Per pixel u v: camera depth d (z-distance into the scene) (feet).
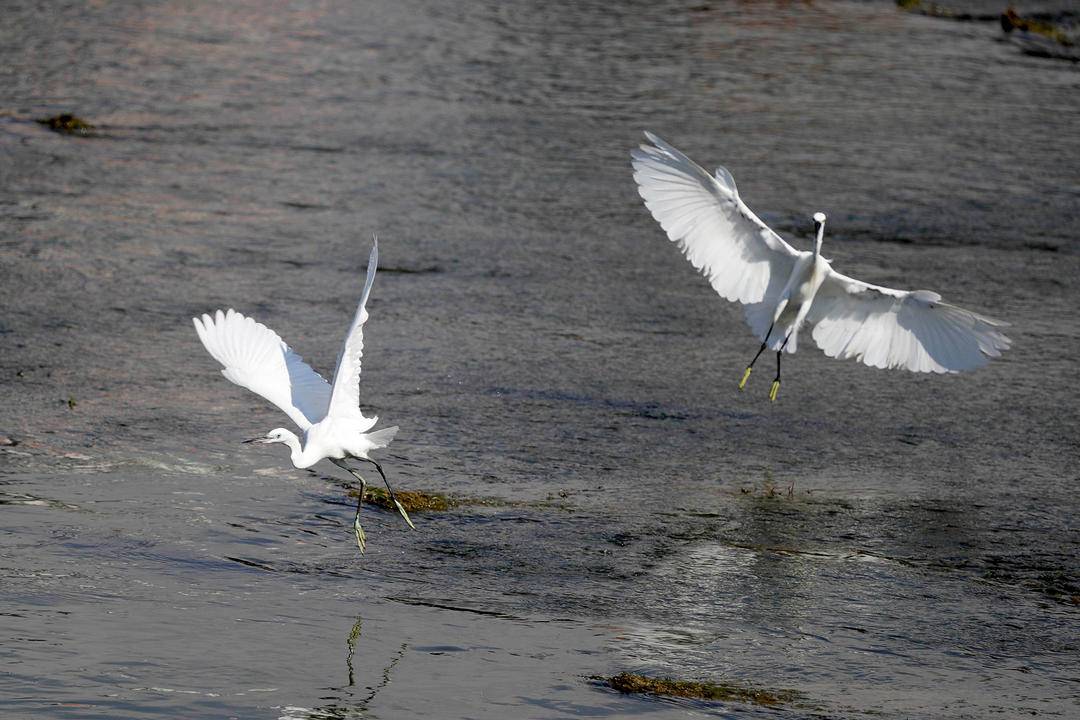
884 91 112.78
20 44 112.88
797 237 74.90
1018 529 41.93
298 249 69.36
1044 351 59.93
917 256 73.15
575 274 68.33
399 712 29.76
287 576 36.60
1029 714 31.04
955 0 157.99
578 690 31.19
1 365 51.47
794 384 55.11
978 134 100.22
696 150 92.02
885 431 50.29
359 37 124.57
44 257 65.00
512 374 54.34
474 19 136.15
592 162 88.99
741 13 146.82
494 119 98.53
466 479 44.06
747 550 39.70
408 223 74.79
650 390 53.47
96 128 89.81
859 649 34.04
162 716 28.96
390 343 57.11
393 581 36.68
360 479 36.63
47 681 30.09
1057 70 123.44
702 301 65.62
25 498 40.37
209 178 80.74
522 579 37.17
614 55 122.62
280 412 49.29
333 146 89.40
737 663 32.96
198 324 30.63
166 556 37.29
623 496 43.29
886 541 40.73
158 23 125.59
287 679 30.99
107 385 50.39
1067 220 81.35
